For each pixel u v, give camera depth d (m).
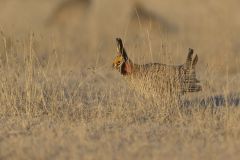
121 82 37.50
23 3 90.56
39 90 33.03
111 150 24.08
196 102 32.31
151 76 30.59
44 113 30.69
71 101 31.52
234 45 55.75
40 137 26.11
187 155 23.50
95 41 62.41
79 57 53.53
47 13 81.50
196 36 62.62
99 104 30.59
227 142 25.23
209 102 31.62
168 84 30.45
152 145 24.84
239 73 42.78
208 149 24.27
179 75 30.83
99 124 28.31
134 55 35.44
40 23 75.50
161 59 33.72
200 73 41.03
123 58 30.91
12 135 26.64
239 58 46.78
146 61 37.50
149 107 30.39
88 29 71.50
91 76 39.31
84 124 27.98
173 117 29.41
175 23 72.75
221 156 23.44
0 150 24.16
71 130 27.23
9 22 75.06
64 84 35.31
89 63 47.91
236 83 38.53
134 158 23.14
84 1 79.06
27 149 24.25
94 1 77.56
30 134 26.84
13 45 36.88
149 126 28.00
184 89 30.84
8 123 28.86
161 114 29.48
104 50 58.94
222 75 41.62
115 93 34.16
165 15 75.88
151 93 30.59
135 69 30.83
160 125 28.22
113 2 75.62
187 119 29.02
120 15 72.25
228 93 34.91
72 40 65.19
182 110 30.55
